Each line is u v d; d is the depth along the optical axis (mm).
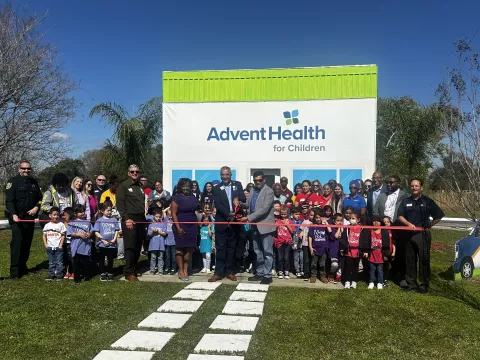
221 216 7703
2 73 15133
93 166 34406
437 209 7090
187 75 11812
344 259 7398
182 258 7777
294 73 11367
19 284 7344
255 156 11492
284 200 9359
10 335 4969
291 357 4418
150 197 10484
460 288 7230
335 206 8852
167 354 4449
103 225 7770
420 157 16703
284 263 7957
